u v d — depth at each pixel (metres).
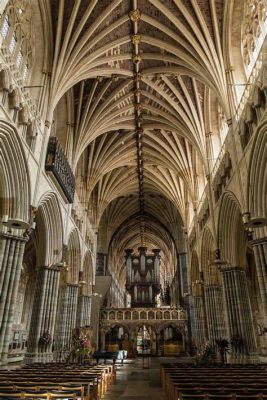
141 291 44.72
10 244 12.34
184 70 19.30
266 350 23.42
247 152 13.90
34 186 14.09
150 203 40.03
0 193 12.75
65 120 21.72
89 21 17.03
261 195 13.16
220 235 19.11
